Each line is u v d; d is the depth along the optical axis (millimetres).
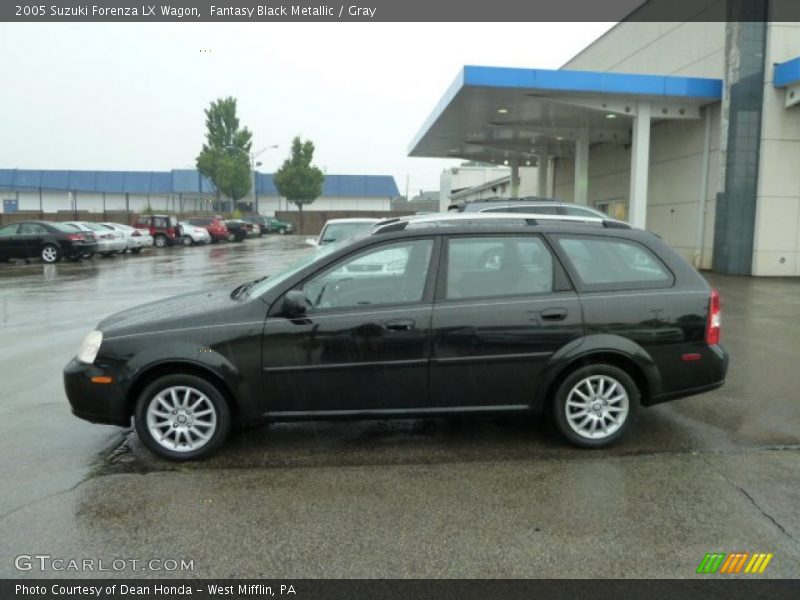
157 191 61594
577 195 21031
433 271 4352
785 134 15492
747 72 15430
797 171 15570
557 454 4355
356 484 3895
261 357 4195
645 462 4211
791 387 5957
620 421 4422
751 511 3527
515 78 15523
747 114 15547
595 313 4332
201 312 4316
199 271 18672
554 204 11164
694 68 17656
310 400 4262
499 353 4277
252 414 4254
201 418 4270
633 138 17219
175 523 3428
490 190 44094
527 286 4375
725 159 16016
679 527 3359
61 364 7051
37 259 23953
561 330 4297
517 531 3324
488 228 4449
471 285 4355
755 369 6613
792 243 15734
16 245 22266
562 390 4379
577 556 3092
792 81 14727
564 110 17859
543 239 4445
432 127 21141
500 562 3047
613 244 4539
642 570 2979
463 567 3010
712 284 14102
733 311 10352
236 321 4219
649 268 4535
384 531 3336
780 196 15609
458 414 4348
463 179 61844
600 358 4406
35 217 46500
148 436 4242
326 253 4453
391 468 4137
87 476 4043
